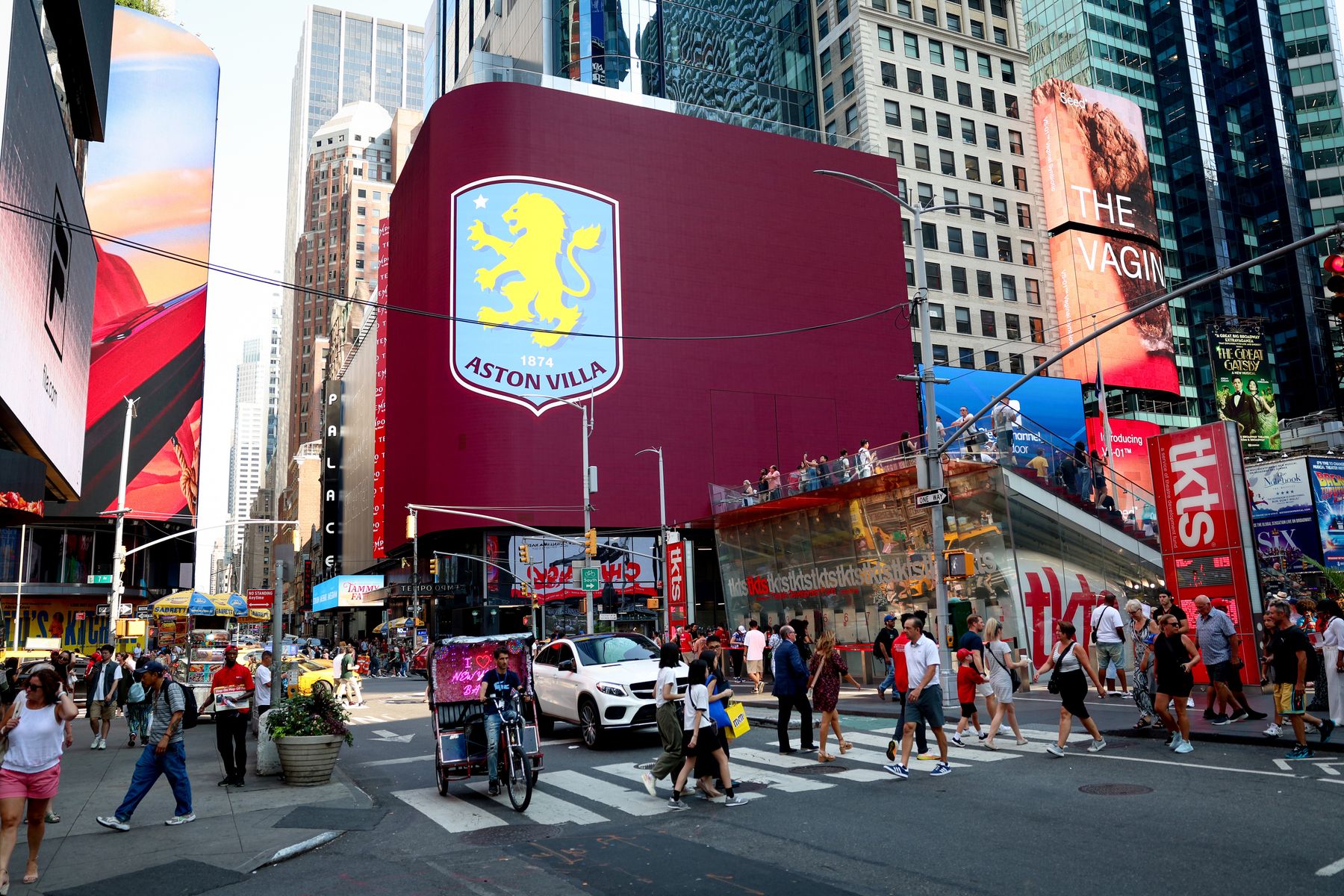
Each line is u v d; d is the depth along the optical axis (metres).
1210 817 8.80
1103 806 9.51
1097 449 64.06
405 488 59.19
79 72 25.19
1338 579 21.02
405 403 60.44
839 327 62.28
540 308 54.38
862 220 64.88
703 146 60.78
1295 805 9.13
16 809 7.88
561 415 53.94
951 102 74.06
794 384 60.09
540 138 56.22
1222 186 108.75
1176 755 12.29
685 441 56.34
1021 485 25.27
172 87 64.00
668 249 58.22
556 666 17.77
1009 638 24.67
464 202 54.81
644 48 74.81
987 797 10.24
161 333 61.41
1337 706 12.27
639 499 54.59
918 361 67.44
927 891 6.95
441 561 62.59
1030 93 78.44
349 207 171.00
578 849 8.84
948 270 70.44
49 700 8.24
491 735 11.37
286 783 12.86
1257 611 19.00
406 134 166.38
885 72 71.94
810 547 32.47
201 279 63.06
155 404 60.69
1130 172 79.06
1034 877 7.14
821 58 76.75
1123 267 76.50
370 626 97.25
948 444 20.05
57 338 21.38
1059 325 73.62
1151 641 14.44
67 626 58.00
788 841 8.66
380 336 78.75
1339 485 37.31
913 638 11.93
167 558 63.38
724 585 37.25
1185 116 108.88
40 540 58.97
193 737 20.47
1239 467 19.44
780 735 14.13
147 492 59.84
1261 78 113.12
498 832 9.78
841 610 31.02
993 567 25.30
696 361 57.59
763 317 60.09
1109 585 25.88
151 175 62.47
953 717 17.69
